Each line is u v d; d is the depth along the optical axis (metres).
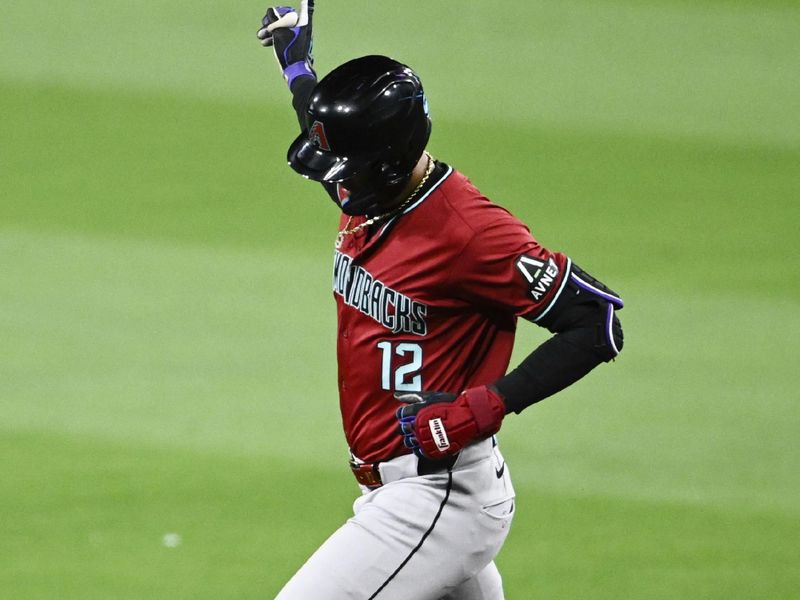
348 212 13.45
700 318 31.77
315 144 13.48
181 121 45.59
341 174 13.13
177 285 33.47
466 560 13.96
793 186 41.25
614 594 20.28
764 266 35.06
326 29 52.84
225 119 45.81
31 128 44.84
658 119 46.47
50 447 25.22
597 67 50.78
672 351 29.97
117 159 42.59
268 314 31.81
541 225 37.81
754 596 20.28
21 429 25.95
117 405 27.11
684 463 24.92
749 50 52.84
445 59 50.78
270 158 42.84
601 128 45.50
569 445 25.64
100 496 23.39
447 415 13.04
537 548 21.80
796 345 30.33
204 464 24.67
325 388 28.06
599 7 57.12
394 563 13.69
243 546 21.75
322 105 13.30
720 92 48.94
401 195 13.44
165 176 41.34
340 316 14.20
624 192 40.53
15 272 34.22
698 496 23.69
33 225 37.41
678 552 21.67
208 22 54.34
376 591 13.65
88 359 29.25
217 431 26.03
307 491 23.73
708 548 21.84
